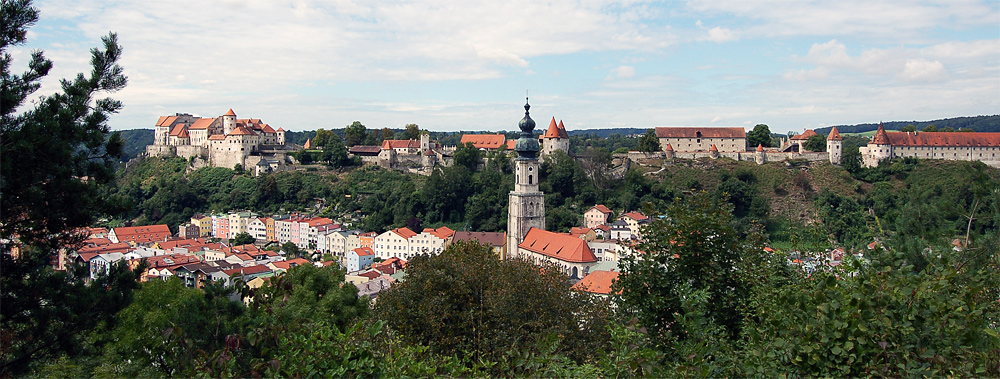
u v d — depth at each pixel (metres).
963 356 21.25
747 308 30.45
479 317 46.25
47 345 31.69
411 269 54.53
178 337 23.80
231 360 22.91
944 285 22.34
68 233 33.31
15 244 32.06
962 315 21.84
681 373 22.17
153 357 41.56
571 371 24.94
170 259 148.88
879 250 24.94
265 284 29.27
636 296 33.84
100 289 33.72
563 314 47.84
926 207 37.34
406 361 25.44
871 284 22.88
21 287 31.00
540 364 25.70
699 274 32.94
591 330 46.03
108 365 39.22
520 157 137.50
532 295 47.31
